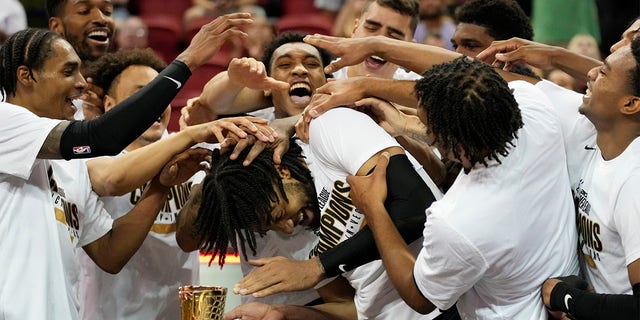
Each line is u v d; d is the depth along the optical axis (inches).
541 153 97.1
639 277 92.2
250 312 109.8
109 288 127.9
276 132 109.3
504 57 115.6
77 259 120.5
